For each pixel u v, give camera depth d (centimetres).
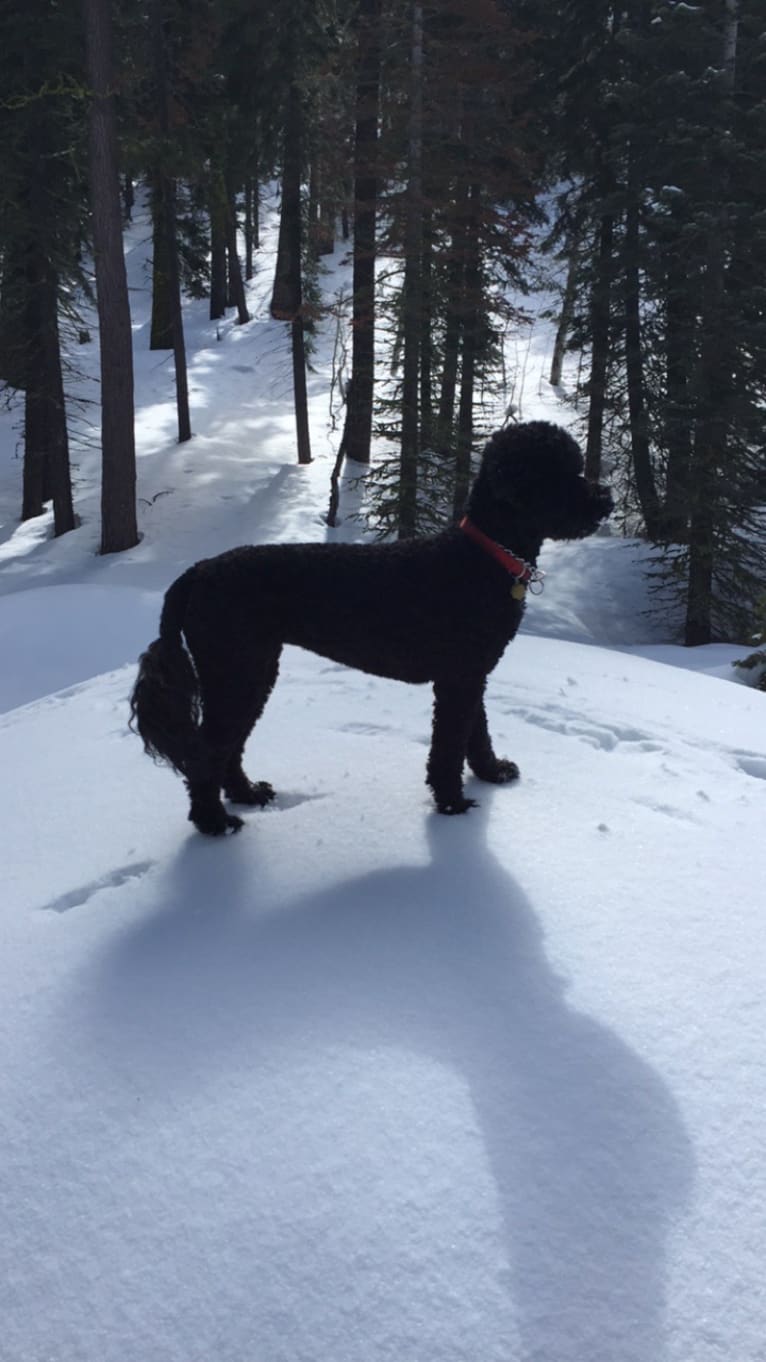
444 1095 222
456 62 1380
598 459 1753
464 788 397
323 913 303
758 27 1312
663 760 432
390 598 349
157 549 1585
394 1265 182
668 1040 242
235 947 286
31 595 1027
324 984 265
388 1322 173
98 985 272
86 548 1616
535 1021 248
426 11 1409
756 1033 244
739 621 1370
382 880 321
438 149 1425
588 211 1644
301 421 2011
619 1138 211
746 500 1341
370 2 1598
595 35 1566
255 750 448
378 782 402
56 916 313
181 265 2502
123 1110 224
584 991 260
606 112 1559
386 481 1814
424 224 1462
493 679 559
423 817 367
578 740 457
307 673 568
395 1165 203
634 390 1627
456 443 1529
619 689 556
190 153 1809
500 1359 167
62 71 1501
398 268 1534
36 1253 191
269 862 338
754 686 941
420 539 362
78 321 1688
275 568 352
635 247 1535
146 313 3234
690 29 1273
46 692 827
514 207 1614
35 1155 213
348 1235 188
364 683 539
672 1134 212
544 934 287
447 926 292
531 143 1644
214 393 2588
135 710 347
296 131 1778
